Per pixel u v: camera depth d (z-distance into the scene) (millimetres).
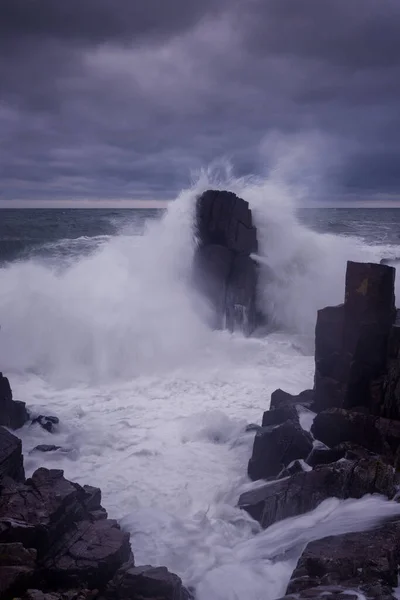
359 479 6438
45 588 4879
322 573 4773
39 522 5062
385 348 8070
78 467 8383
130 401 11336
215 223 16516
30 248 27359
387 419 7516
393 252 23438
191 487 7844
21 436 9242
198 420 9914
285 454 7895
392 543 5074
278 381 12531
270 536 6090
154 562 5727
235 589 5145
